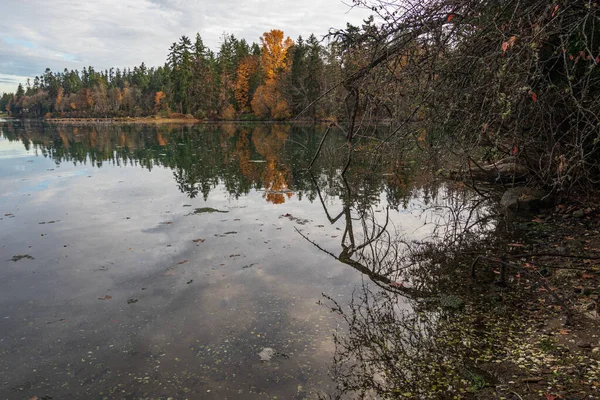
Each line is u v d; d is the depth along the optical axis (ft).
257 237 16.79
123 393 7.59
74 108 271.08
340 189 26.94
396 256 14.62
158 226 18.30
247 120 179.11
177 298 11.43
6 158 43.83
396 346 9.03
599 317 9.43
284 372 8.13
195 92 188.85
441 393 7.45
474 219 19.06
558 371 7.72
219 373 8.13
